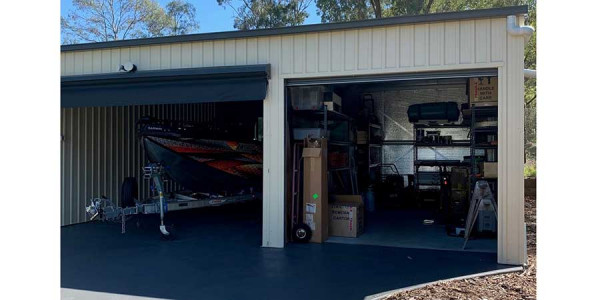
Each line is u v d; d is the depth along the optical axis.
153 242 6.70
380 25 5.76
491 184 6.94
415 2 16.80
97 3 23.81
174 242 6.69
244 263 5.39
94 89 6.66
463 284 4.46
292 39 6.18
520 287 4.31
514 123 5.28
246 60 6.36
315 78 6.18
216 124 10.44
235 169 9.81
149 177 7.54
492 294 4.10
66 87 6.74
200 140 9.11
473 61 5.46
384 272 4.96
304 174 6.63
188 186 9.28
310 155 6.55
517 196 5.26
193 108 11.66
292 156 6.72
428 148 11.98
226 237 7.07
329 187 7.95
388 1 17.62
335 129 8.91
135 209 7.21
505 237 5.30
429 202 10.76
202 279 4.75
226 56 6.44
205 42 6.53
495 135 8.07
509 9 5.24
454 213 7.70
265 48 6.29
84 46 6.97
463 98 11.58
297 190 6.66
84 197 8.46
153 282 4.65
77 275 4.91
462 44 5.51
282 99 6.23
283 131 6.25
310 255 5.78
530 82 15.30
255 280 4.70
